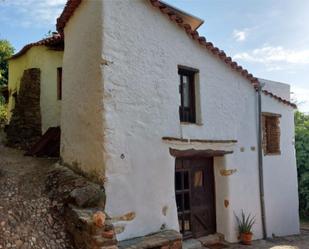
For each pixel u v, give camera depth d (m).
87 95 6.33
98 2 6.02
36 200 6.03
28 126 11.01
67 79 7.50
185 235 7.54
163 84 6.73
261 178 9.03
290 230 10.03
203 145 7.50
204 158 8.20
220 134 7.98
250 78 8.90
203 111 7.61
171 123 6.81
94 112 6.01
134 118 6.15
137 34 6.36
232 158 8.30
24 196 6.17
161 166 6.53
